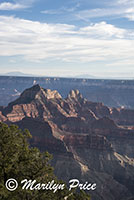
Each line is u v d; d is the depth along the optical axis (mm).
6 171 25797
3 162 26594
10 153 28000
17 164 27469
